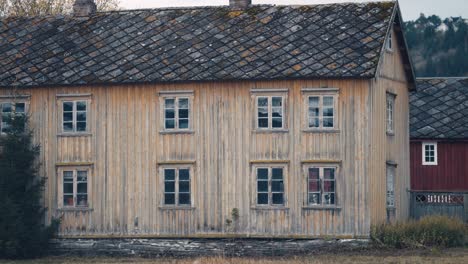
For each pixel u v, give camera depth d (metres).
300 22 51.38
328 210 48.62
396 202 53.38
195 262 43.69
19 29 54.59
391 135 52.59
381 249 47.94
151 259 48.59
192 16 53.31
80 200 51.19
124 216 50.62
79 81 50.59
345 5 51.84
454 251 47.03
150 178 50.44
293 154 49.03
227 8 53.34
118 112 50.78
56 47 52.94
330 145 48.75
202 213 49.84
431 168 61.00
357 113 48.56
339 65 48.50
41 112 51.53
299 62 49.06
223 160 49.69
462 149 60.72
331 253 47.91
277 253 48.97
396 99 53.72
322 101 48.88
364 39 49.62
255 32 51.34
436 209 56.34
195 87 50.03
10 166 50.12
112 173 50.84
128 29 53.25
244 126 49.53
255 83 49.41
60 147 51.34
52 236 50.66
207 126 49.88
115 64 51.16
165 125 50.34
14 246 48.94
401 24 52.41
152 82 50.00
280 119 49.25
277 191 49.22
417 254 46.19
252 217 49.34
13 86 51.12
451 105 61.66
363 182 48.41
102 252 50.75
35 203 50.75
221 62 49.91
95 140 51.03
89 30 53.69
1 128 52.22
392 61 52.88
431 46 159.50
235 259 44.56
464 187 60.59
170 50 51.31
